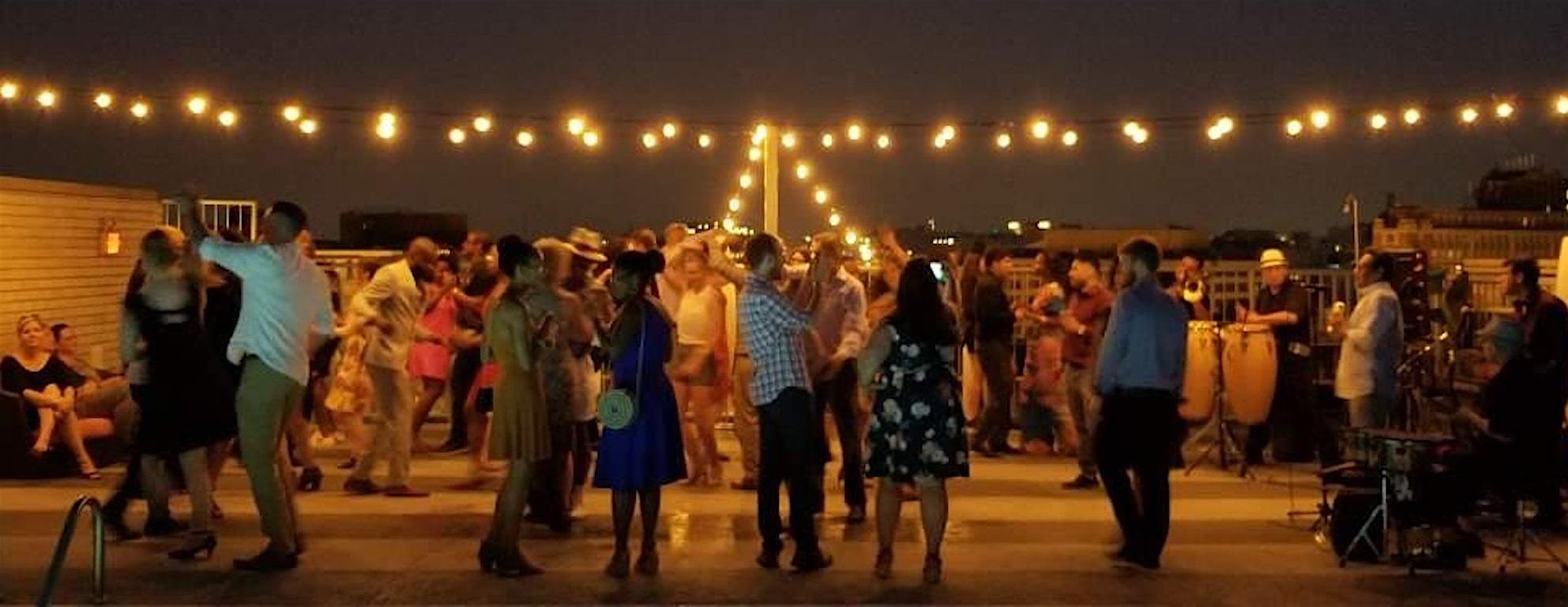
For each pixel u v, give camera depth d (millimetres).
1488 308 15758
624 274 8367
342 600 7766
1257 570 8648
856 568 8617
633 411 8211
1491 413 8922
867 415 10289
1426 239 23547
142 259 8758
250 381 8242
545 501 9617
